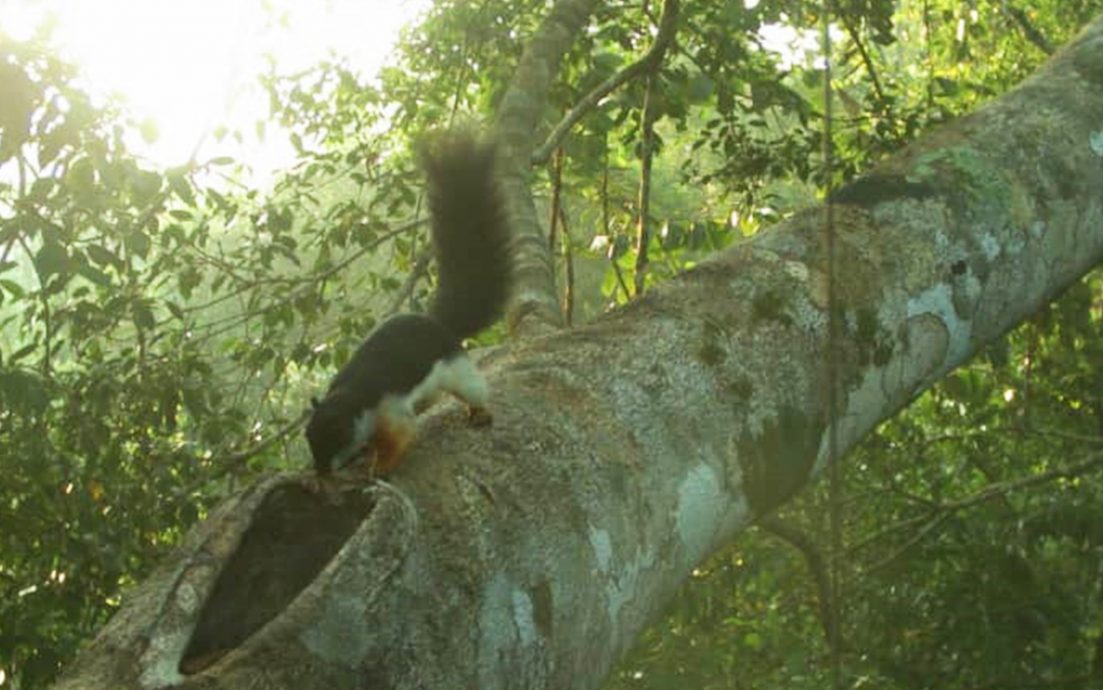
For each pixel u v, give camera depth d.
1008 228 4.18
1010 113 4.52
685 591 6.83
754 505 3.52
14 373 6.05
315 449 3.54
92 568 6.43
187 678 2.45
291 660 2.49
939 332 3.98
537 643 2.81
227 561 2.75
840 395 3.72
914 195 4.14
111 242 7.26
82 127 5.75
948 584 6.79
